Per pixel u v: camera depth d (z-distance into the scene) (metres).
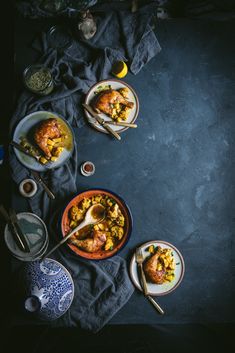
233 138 1.71
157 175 1.68
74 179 1.64
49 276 1.48
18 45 1.67
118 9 1.76
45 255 1.54
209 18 1.80
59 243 1.53
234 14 1.78
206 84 1.73
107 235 1.57
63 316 1.56
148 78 1.71
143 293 1.60
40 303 1.42
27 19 1.68
